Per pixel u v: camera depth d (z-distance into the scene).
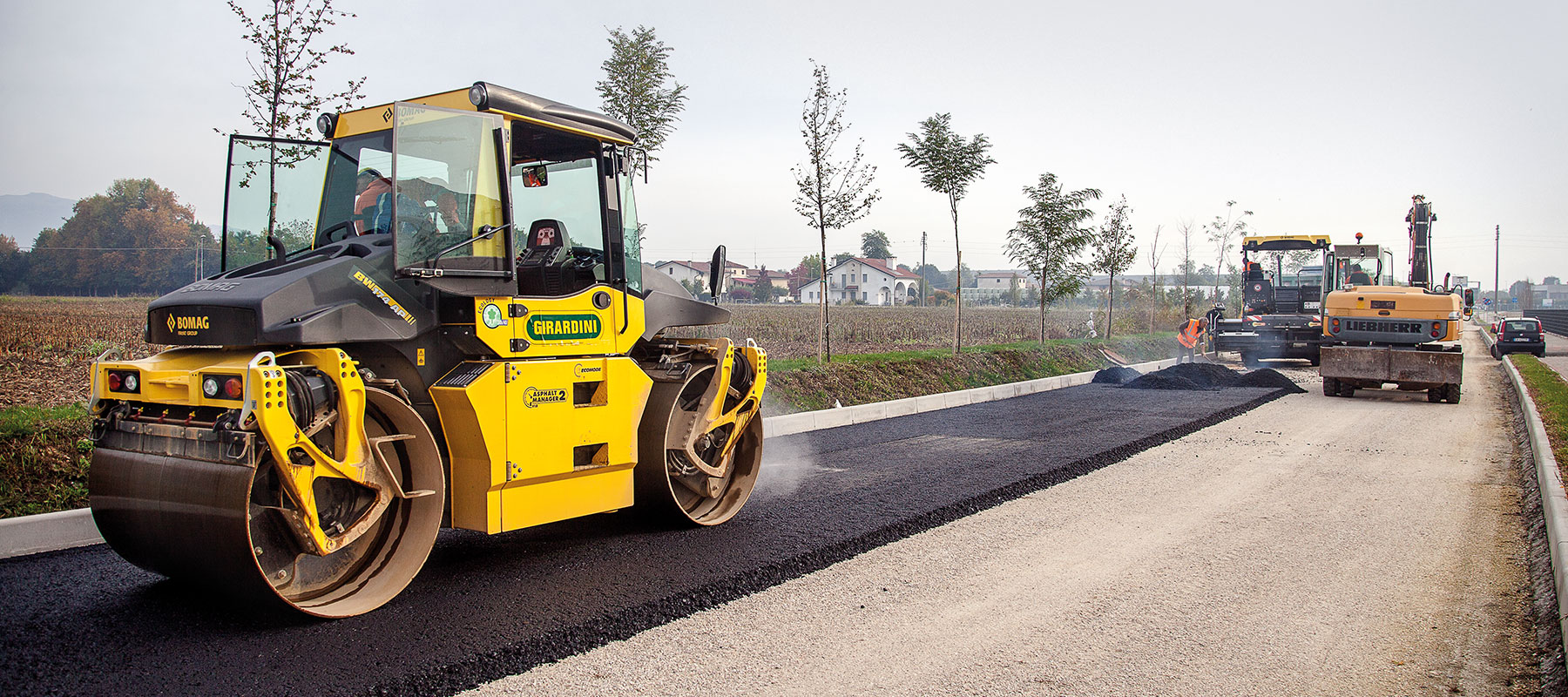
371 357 4.64
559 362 5.07
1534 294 119.06
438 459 4.49
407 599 4.42
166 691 3.34
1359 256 21.75
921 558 5.38
